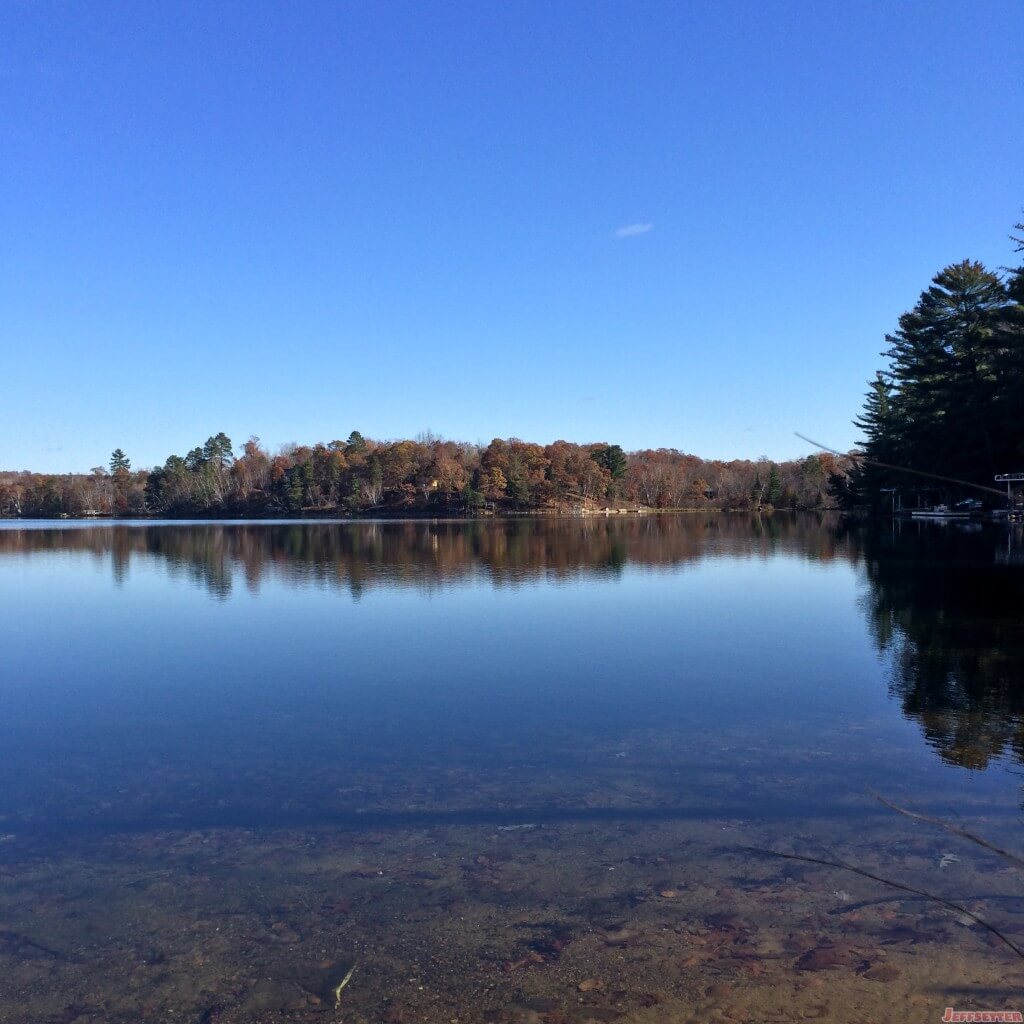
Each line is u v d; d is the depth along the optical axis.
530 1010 4.18
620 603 19.58
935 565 25.86
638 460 138.25
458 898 5.32
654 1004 4.18
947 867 5.52
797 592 20.98
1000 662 11.83
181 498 135.12
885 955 4.55
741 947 4.68
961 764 7.57
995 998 4.16
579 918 5.04
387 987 4.41
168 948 4.84
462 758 8.22
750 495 116.69
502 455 117.44
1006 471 45.09
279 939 4.90
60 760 8.44
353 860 5.93
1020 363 35.81
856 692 10.46
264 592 22.88
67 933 5.03
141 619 18.22
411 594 21.88
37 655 14.17
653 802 6.89
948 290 46.69
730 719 9.38
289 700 10.80
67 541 53.97
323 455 132.00
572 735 8.92
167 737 9.22
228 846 6.24
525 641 14.73
